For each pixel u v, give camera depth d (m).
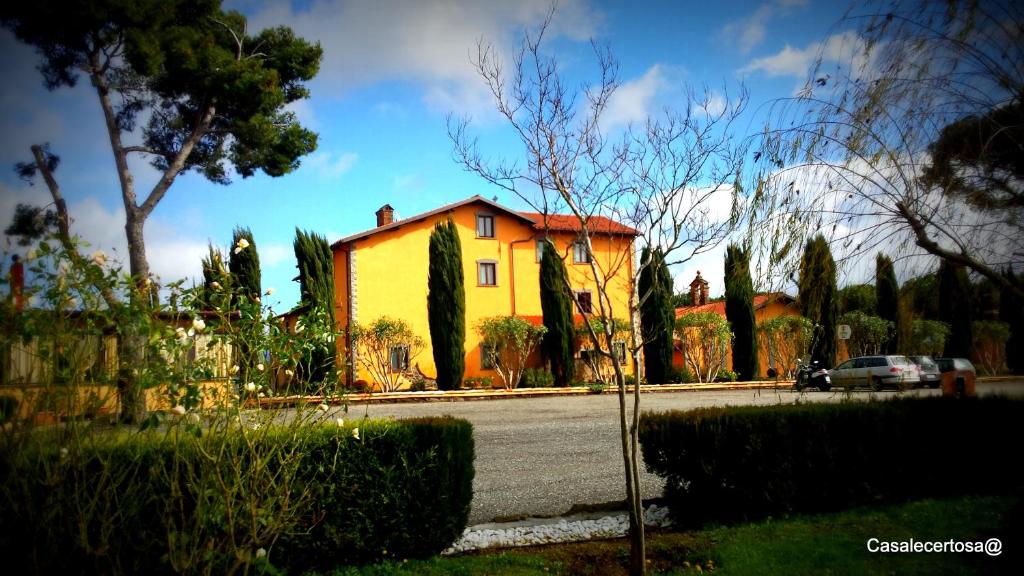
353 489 4.88
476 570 4.75
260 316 3.96
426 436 5.20
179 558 3.71
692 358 27.69
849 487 5.87
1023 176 4.07
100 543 3.84
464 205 28.94
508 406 18.53
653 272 5.11
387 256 27.61
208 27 17.53
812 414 5.96
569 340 25.81
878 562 4.35
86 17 13.95
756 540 5.05
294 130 18.84
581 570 4.79
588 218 5.02
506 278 29.30
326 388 4.32
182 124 17.92
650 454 6.36
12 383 3.39
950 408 6.14
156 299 3.72
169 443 4.18
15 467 3.35
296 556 4.74
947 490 6.05
